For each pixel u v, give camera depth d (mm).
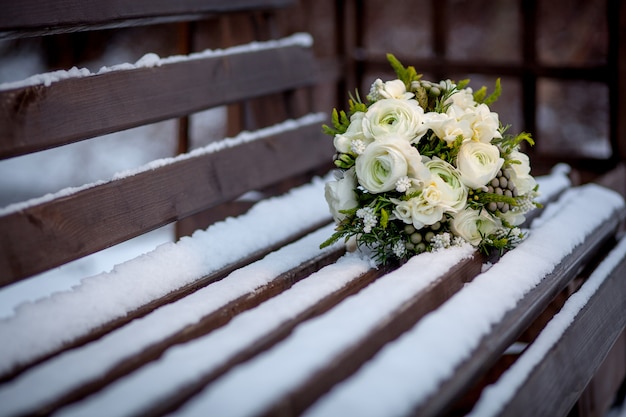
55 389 1138
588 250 1544
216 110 4227
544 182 1935
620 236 1912
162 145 4254
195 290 1426
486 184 1425
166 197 1576
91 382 1155
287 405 1076
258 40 2033
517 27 5023
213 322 1292
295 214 1715
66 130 1458
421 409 1096
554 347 1292
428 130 1438
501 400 1170
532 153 2426
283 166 1891
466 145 1410
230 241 1549
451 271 1349
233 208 2111
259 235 1603
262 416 1056
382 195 1412
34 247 1365
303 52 2035
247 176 1779
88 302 1314
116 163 4117
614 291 1529
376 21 5230
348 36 2529
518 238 1474
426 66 2564
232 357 1153
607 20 2236
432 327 1185
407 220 1393
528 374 1226
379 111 1414
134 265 1401
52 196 1402
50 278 2514
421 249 1411
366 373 1111
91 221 1439
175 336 1243
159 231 3051
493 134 1429
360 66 2605
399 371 1112
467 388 1166
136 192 1520
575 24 4938
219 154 1717
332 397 1082
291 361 1111
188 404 1110
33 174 4020
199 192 1651
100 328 1297
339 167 1436
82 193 1433
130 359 1194
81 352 1199
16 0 1410
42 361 1230
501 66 2445
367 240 1423
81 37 4129
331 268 1411
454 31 5160
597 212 1713
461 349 1171
